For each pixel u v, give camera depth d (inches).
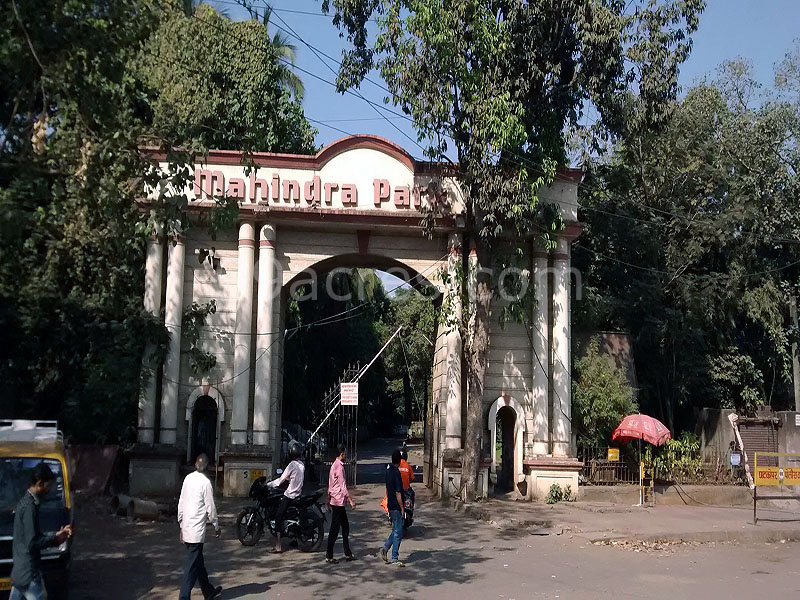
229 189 788.0
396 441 2310.5
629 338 946.7
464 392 820.6
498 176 713.6
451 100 695.7
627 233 1005.8
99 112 406.3
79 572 431.8
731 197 1003.9
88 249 726.5
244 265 792.9
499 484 905.5
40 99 441.1
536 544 550.6
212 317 801.6
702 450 940.0
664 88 721.6
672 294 1008.2
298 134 1050.1
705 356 1006.4
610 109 753.0
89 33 389.7
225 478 764.0
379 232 824.9
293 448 511.5
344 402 847.7
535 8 717.3
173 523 602.5
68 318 725.3
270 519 505.7
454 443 797.2
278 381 813.9
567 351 821.9
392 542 457.4
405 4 697.0
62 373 743.1
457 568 450.6
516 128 682.8
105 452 748.6
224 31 949.2
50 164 426.3
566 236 832.3
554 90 755.4
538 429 811.4
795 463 892.6
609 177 1043.9
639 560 495.2
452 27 687.7
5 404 735.7
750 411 1006.4
